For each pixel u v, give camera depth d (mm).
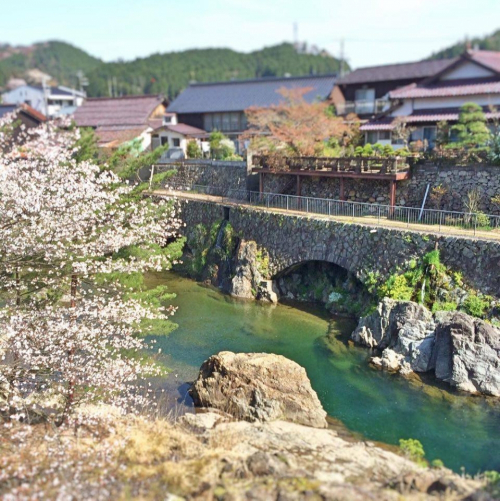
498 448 12727
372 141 31188
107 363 14102
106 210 15906
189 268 27922
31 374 13430
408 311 17188
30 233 13492
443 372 15758
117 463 10578
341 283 22359
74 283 14422
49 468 10148
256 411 14102
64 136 27312
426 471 10695
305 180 26016
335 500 9109
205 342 19062
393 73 39219
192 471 10289
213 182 31281
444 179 22203
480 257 17625
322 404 14844
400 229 19688
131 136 38281
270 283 23766
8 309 13867
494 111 27812
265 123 35594
